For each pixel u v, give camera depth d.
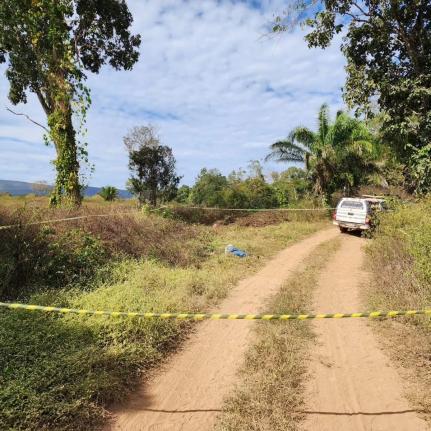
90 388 4.07
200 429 3.81
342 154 22.92
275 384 4.48
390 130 12.75
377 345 5.51
